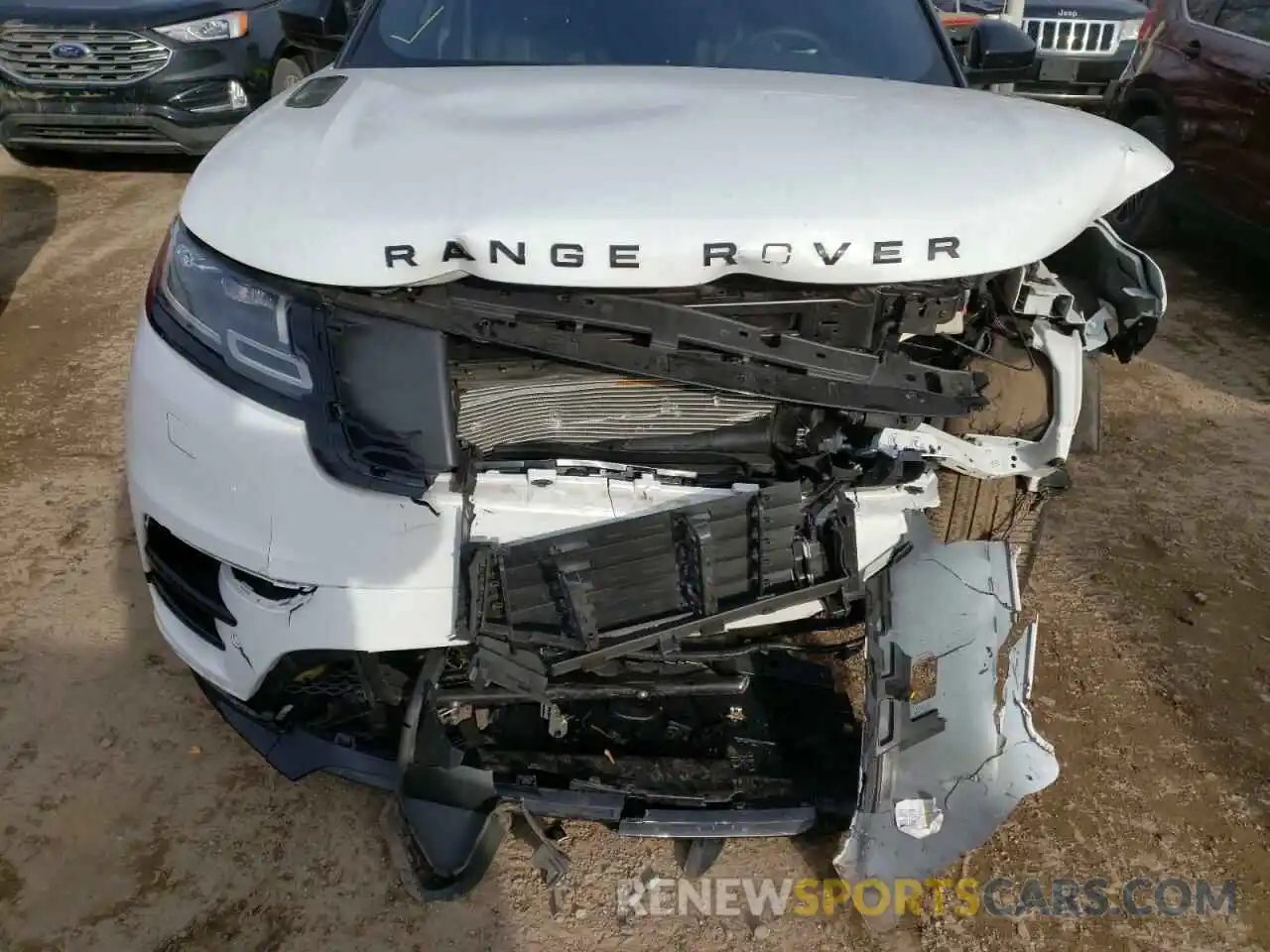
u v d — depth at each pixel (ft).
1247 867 7.09
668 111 6.15
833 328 5.73
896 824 6.15
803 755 6.75
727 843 7.10
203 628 6.64
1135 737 8.12
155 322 6.23
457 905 6.59
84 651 8.48
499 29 8.27
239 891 6.63
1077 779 7.72
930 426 6.02
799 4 8.57
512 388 5.82
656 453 5.98
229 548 5.80
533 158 5.53
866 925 6.61
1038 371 6.42
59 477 10.88
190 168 22.27
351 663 6.39
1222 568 10.20
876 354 5.75
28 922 6.37
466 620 5.68
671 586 5.85
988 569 6.08
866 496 5.91
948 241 5.37
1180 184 18.63
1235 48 17.37
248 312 5.64
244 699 6.46
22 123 20.33
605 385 5.87
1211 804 7.55
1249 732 8.20
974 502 6.83
